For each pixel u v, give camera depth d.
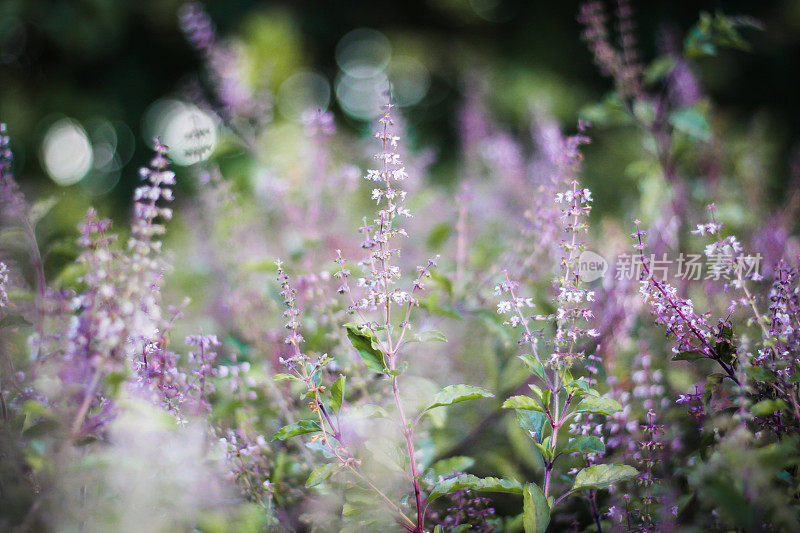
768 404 1.10
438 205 1.76
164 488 1.12
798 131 4.26
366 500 1.14
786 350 1.14
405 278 1.45
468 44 5.01
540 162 1.85
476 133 2.12
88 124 4.41
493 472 1.29
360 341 1.15
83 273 1.24
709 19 1.42
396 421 1.15
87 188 3.57
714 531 1.12
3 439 1.11
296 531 1.20
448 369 1.43
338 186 1.51
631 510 1.16
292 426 1.14
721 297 1.29
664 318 1.15
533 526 1.12
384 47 5.25
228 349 1.32
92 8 4.18
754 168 1.71
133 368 1.15
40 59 4.48
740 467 1.06
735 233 1.47
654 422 1.20
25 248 1.31
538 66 4.53
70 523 1.10
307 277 1.29
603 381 1.28
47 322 1.21
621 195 2.16
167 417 1.11
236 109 1.57
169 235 1.86
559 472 1.26
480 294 1.38
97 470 1.11
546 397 1.16
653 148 1.51
